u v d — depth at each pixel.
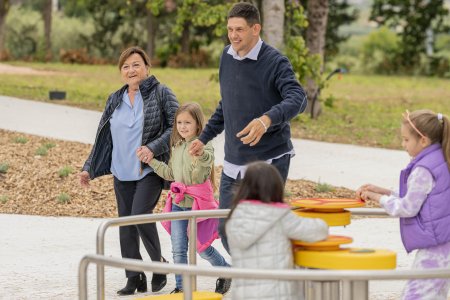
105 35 72.75
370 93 45.28
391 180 16.94
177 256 9.20
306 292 6.29
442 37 96.94
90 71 54.12
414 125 6.57
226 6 24.47
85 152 17.48
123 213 9.49
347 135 24.23
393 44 86.12
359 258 5.58
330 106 28.44
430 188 6.45
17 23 73.31
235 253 5.73
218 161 17.91
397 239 12.25
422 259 6.59
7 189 14.93
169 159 9.37
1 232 12.57
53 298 9.16
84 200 14.45
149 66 9.54
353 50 98.50
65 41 74.06
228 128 8.13
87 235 12.43
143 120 9.30
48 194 14.70
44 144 17.91
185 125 9.03
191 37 72.69
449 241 6.53
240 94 7.96
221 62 8.13
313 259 5.68
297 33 25.67
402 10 76.19
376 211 6.89
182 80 48.06
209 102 33.00
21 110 24.17
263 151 7.95
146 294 9.39
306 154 19.69
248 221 5.64
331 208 6.32
